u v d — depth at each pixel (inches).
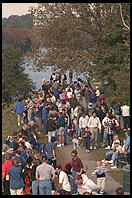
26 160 1400.1
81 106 2226.9
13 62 2837.1
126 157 1610.5
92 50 2506.2
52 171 1284.4
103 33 2422.5
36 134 1887.3
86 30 2495.1
